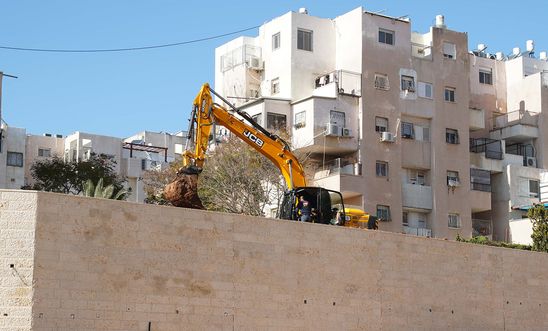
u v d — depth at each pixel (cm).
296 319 3341
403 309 3697
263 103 6762
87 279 2841
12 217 2756
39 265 2753
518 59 7988
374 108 6844
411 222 6969
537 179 7606
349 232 3562
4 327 2706
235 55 7500
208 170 6122
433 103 7144
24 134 8562
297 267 3372
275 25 7238
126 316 2909
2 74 7169
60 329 2767
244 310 3195
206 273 3116
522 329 4138
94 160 7581
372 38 6956
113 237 2916
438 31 7312
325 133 6625
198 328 3070
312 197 4003
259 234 3278
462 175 7194
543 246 5791
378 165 6800
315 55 7081
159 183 6675
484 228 7338
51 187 7162
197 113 3947
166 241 3033
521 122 7675
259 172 6100
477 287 4000
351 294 3528
